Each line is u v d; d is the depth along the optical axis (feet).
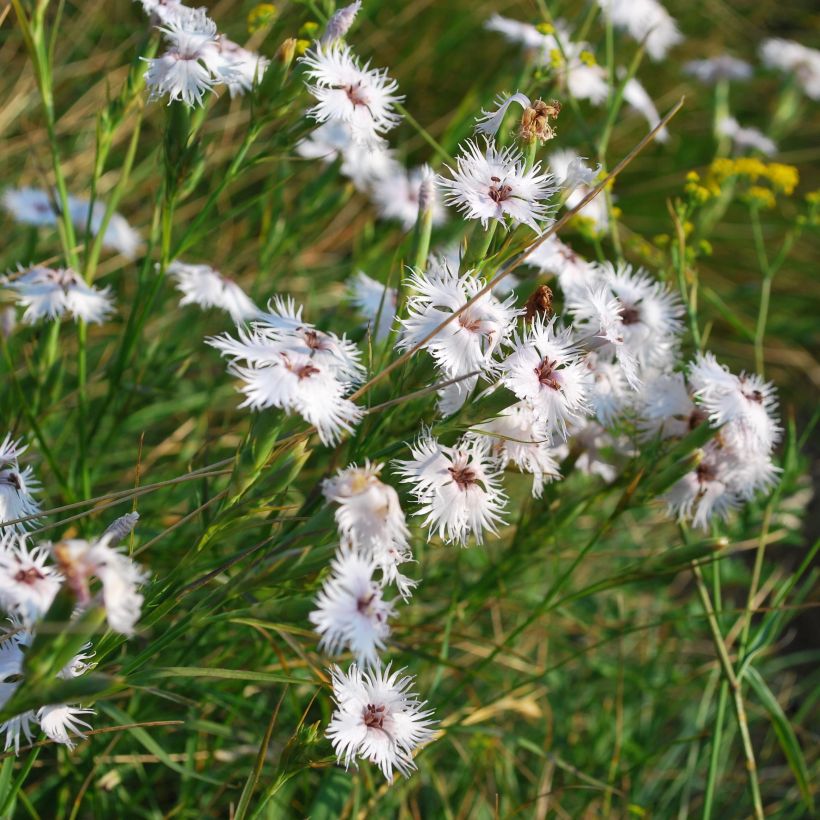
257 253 2.93
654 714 2.65
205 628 2.21
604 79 2.69
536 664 2.62
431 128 3.43
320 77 2.16
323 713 2.23
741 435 2.20
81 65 3.05
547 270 2.19
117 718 2.12
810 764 2.68
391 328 2.09
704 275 3.48
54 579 1.93
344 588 1.95
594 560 2.77
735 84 3.96
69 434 2.50
